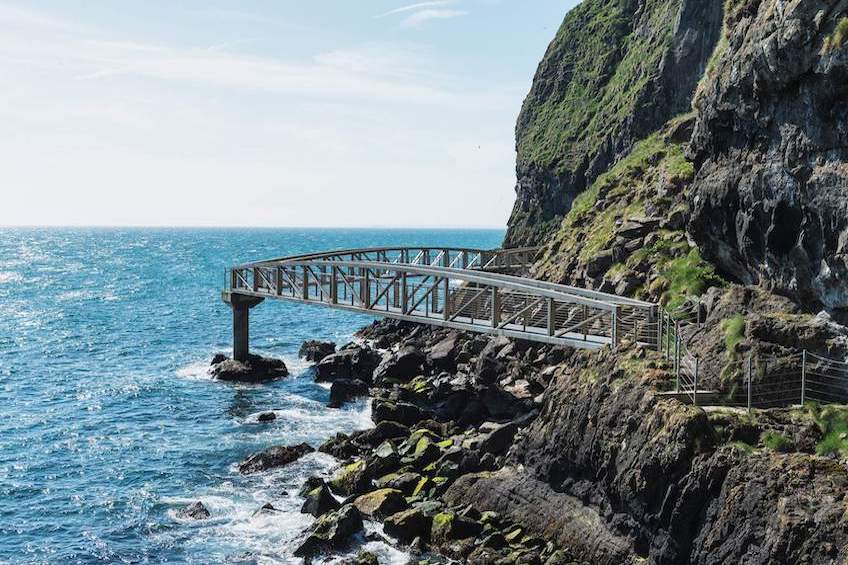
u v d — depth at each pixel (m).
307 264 49.47
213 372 54.22
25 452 38.16
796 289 27.69
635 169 51.84
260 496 32.22
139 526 29.70
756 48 27.78
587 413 27.23
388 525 27.58
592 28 86.31
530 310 41.12
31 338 70.25
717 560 21.08
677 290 35.16
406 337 61.09
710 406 25.05
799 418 23.17
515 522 27.39
